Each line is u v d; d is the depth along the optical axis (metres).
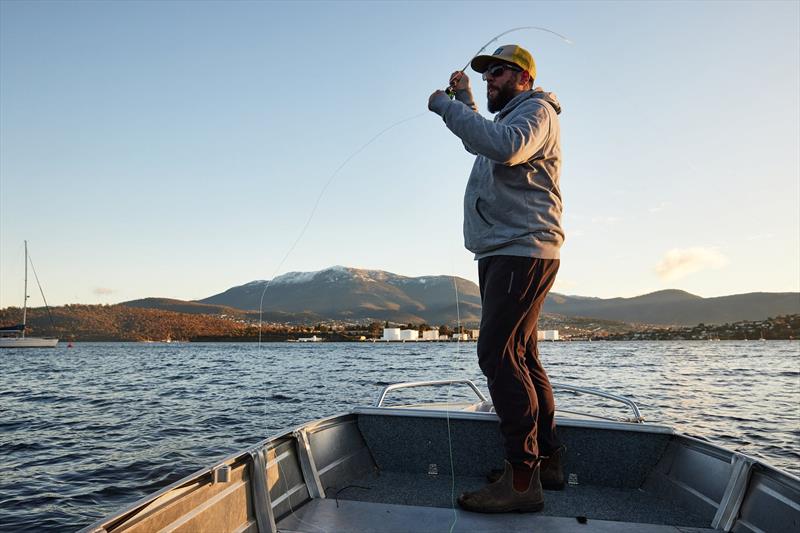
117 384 25.22
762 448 9.95
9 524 6.00
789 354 76.50
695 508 2.26
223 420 13.18
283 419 13.27
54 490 7.25
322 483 2.54
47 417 14.23
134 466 8.52
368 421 3.01
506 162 2.05
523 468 2.26
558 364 47.72
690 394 20.61
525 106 2.21
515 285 2.23
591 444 2.73
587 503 2.43
